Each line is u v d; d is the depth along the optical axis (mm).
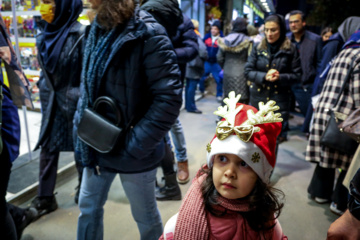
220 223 921
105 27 1362
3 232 1515
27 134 2975
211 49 5984
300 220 2391
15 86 1808
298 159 3574
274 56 2848
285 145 4035
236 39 3691
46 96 2152
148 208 1585
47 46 1992
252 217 906
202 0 7414
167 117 1402
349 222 1063
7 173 1524
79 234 1605
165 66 1363
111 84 1387
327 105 2311
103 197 1563
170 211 2434
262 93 2934
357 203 1035
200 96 6566
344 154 2256
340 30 2730
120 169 1476
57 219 2291
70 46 1977
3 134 1542
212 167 970
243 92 3854
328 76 2359
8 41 1639
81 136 1448
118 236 2146
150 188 1565
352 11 5434
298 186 2922
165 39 1387
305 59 4051
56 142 2176
